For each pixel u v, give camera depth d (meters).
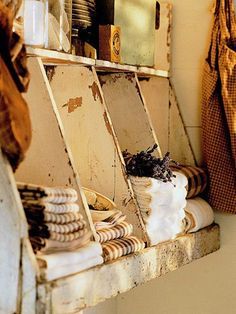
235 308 2.01
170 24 2.06
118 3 1.71
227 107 1.88
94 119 1.60
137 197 1.61
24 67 1.21
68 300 1.20
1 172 1.16
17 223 1.15
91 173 1.63
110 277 1.36
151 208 1.60
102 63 1.61
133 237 1.52
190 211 1.84
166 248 1.64
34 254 1.17
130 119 1.83
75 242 1.27
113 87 1.85
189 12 2.05
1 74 1.12
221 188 1.94
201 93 2.03
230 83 1.89
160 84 2.07
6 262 1.17
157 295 2.12
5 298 1.17
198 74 2.04
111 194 1.62
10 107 1.12
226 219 2.00
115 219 1.49
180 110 2.07
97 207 1.56
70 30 1.53
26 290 1.15
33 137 1.40
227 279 2.02
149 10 1.87
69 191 1.28
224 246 2.01
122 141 1.85
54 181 1.38
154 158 1.65
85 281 1.26
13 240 1.16
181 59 2.06
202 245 1.87
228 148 1.92
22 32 1.34
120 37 1.70
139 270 1.49
